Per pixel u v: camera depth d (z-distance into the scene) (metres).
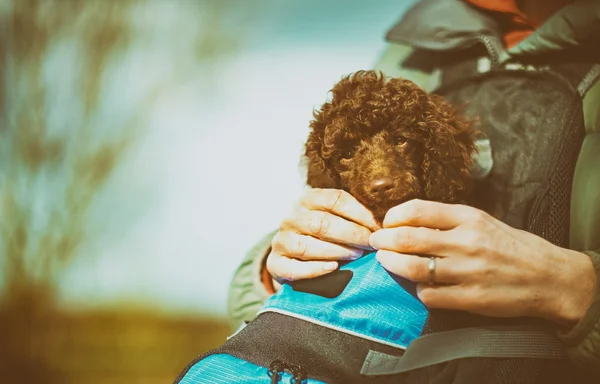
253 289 1.88
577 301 1.41
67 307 6.39
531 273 1.40
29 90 6.09
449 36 1.92
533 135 1.67
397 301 1.45
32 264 6.14
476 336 1.42
